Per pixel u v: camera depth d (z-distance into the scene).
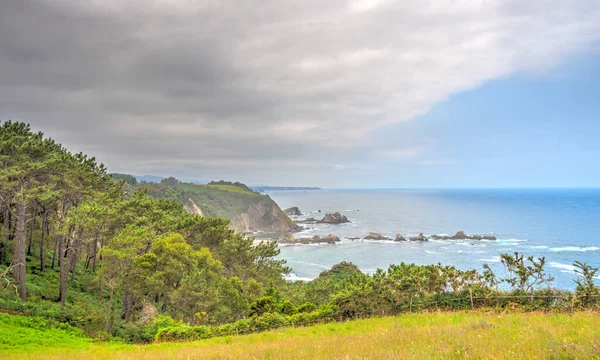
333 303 27.05
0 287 34.56
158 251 40.34
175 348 20.12
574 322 13.15
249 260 61.72
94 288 45.53
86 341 26.84
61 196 42.19
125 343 28.11
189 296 36.00
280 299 41.75
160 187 188.00
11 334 24.30
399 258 124.69
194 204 193.12
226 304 38.84
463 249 135.75
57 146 46.28
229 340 21.84
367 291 25.67
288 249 149.00
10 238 50.19
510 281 23.59
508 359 8.04
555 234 163.50
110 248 35.19
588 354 7.69
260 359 11.69
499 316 18.02
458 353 8.90
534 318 15.84
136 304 41.41
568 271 87.69
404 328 16.19
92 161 51.12
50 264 51.16
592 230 174.25
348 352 11.02
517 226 197.25
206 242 58.19
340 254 136.00
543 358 7.86
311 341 15.25
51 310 31.47
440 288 24.97
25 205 36.31
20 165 36.06
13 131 40.12
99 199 41.47
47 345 23.52
